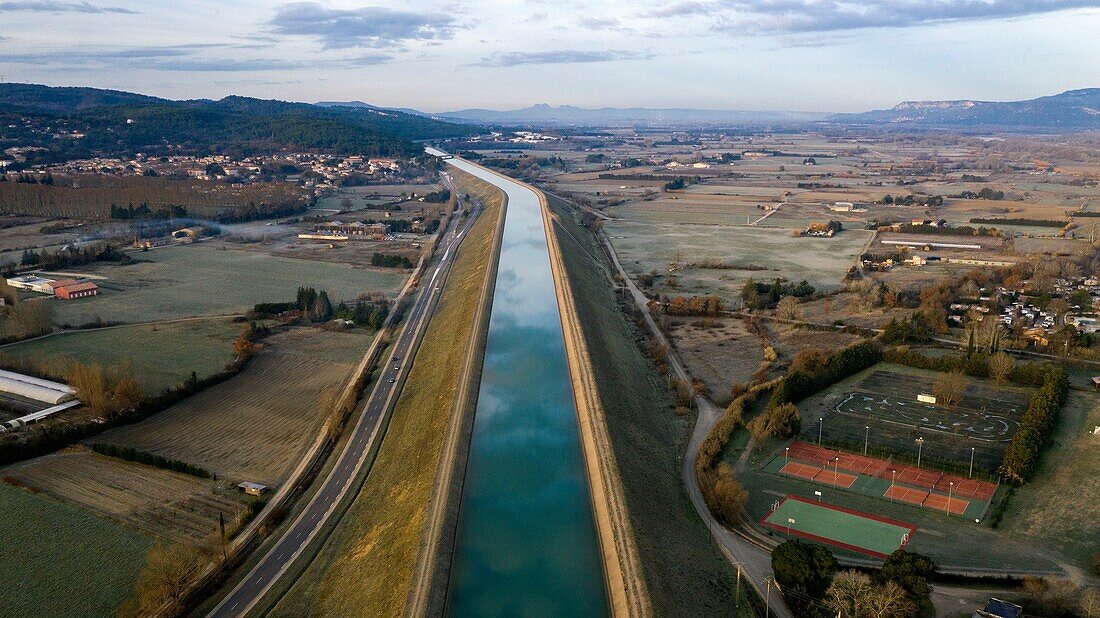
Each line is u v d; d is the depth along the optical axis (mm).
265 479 122438
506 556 94375
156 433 139125
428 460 116562
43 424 138875
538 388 144375
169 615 89312
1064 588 86062
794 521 105875
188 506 113312
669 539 97250
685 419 142125
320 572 97875
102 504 113312
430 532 94938
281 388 161500
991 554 97000
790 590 89500
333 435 137625
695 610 83375
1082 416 138125
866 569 93312
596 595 87250
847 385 156000
